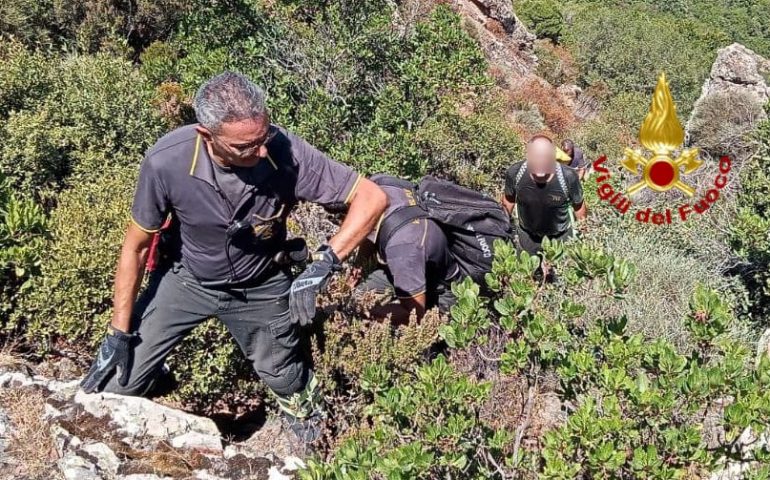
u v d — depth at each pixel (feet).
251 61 22.75
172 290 9.21
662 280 16.90
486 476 7.44
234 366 11.29
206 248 8.66
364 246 11.57
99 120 18.48
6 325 11.26
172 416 9.37
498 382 9.78
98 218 12.12
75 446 8.68
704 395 6.95
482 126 26.63
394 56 24.49
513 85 71.77
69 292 11.14
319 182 8.69
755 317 18.74
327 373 10.09
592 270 7.96
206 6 24.12
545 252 8.13
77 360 11.67
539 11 110.11
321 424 10.11
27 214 11.53
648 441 7.27
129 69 20.93
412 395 7.67
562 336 7.55
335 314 10.23
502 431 7.48
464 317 7.60
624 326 8.16
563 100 78.95
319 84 23.22
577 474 7.00
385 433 7.54
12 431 8.82
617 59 99.96
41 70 19.20
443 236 11.05
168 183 8.14
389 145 20.79
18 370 10.24
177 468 8.62
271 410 11.66
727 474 8.04
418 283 10.50
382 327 10.11
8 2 30.04
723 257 20.13
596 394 8.32
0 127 16.66
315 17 24.63
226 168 8.04
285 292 9.39
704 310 7.63
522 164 15.07
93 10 33.04
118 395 9.35
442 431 6.82
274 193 8.43
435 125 23.71
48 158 16.78
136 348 9.34
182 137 8.11
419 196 11.41
